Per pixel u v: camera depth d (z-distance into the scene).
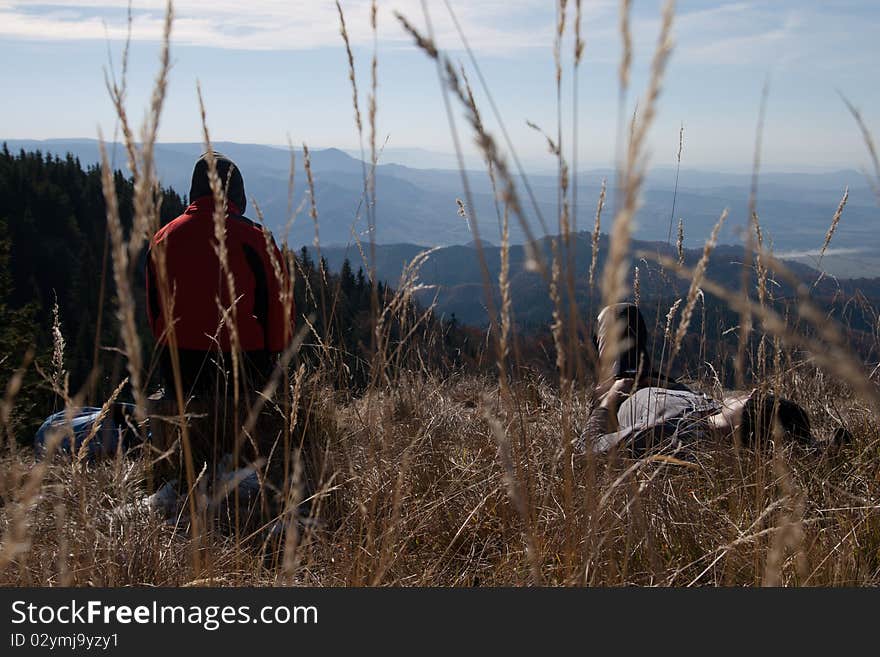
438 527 2.77
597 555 2.02
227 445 3.22
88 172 83.75
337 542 2.53
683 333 1.67
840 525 2.41
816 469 2.81
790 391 3.71
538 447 2.73
